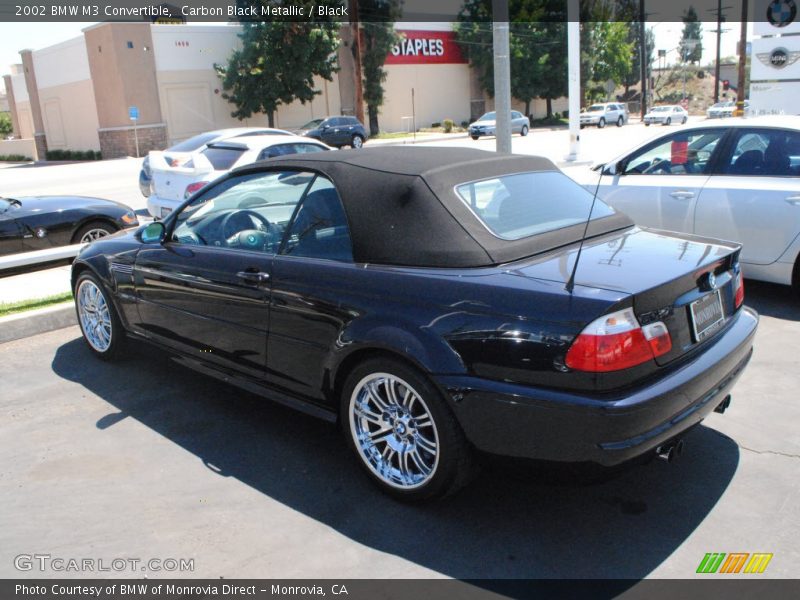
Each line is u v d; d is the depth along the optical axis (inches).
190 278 166.9
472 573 110.9
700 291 124.3
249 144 391.2
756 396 172.1
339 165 145.7
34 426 167.3
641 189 262.1
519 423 111.2
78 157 1596.9
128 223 346.6
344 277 133.7
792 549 114.5
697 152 253.8
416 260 127.3
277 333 146.3
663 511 126.0
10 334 231.1
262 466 146.4
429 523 124.5
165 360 209.2
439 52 2039.9
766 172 235.6
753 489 131.8
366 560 114.9
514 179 147.2
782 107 592.1
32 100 1758.1
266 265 148.9
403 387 125.8
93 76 1493.6
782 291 259.8
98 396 184.4
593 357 106.0
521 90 2209.6
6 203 318.7
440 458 120.7
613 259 126.6
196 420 169.0
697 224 248.2
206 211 172.2
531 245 129.3
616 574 109.8
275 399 152.6
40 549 119.6
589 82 2497.5
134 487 139.0
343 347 130.5
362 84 1755.7
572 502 129.9
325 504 131.6
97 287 201.5
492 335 113.4
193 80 1512.1
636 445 107.2
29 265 312.2
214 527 125.0
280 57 1521.9
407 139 1625.2
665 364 114.9
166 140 1491.1
